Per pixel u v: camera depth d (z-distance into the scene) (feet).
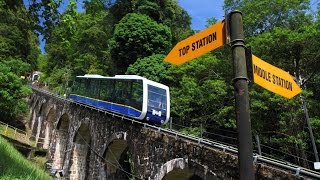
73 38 27.81
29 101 157.99
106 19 149.59
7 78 107.45
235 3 78.89
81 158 88.99
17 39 140.26
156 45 113.09
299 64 64.54
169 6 128.77
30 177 37.17
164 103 64.90
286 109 60.23
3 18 31.89
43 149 116.57
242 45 8.64
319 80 64.18
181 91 83.35
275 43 61.05
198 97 76.89
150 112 62.28
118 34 116.16
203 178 38.40
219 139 78.38
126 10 139.54
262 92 60.80
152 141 51.60
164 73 97.09
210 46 9.50
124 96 68.33
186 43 10.42
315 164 24.75
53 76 171.73
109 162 68.90
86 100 89.30
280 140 58.90
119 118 66.59
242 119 8.11
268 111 63.16
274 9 71.05
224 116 70.79
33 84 182.60
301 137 56.13
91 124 80.12
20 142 116.78
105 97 77.15
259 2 72.08
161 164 47.39
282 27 71.31
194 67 79.25
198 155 40.19
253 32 74.84
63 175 88.63
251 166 7.79
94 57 146.61
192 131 74.64
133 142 57.98
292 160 62.08
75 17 25.90
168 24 124.77
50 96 129.18
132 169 56.34
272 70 10.12
